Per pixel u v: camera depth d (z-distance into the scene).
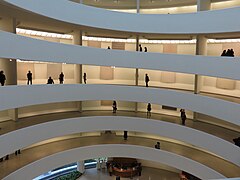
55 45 16.70
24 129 16.95
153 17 20.30
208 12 17.72
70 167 29.36
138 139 26.80
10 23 19.28
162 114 27.30
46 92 17.17
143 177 27.39
